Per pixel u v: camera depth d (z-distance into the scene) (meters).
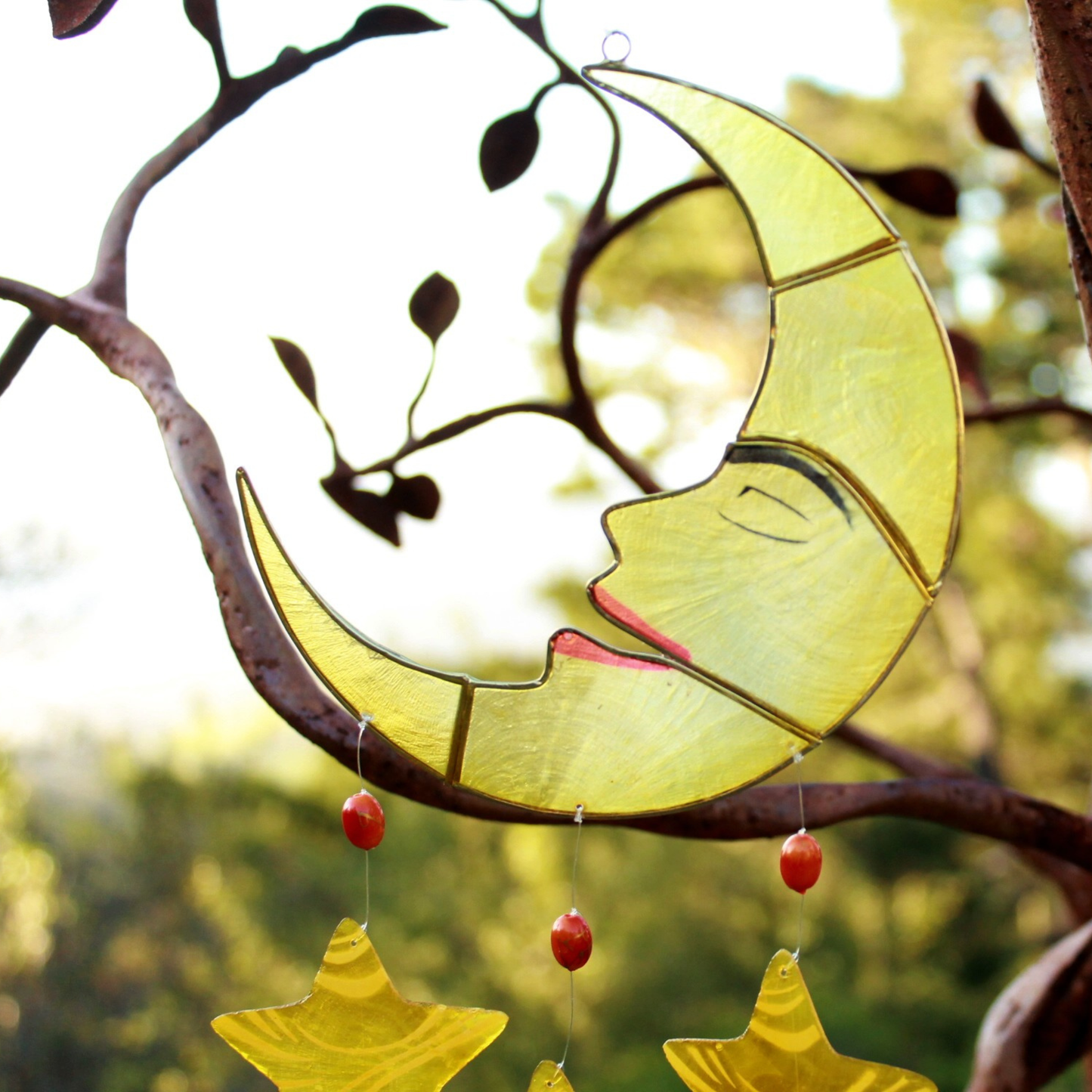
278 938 5.35
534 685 0.60
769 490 0.60
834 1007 5.81
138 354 0.76
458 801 0.68
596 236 1.01
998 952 6.33
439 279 0.93
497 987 5.83
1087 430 1.57
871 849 6.40
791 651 0.59
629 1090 5.24
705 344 4.33
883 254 0.59
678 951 5.98
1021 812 0.80
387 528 1.07
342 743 0.68
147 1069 4.84
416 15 0.81
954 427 0.57
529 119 0.93
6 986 4.59
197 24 0.79
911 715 5.26
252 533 0.58
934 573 0.57
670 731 0.60
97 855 4.95
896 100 4.45
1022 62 4.27
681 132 0.61
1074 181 0.63
